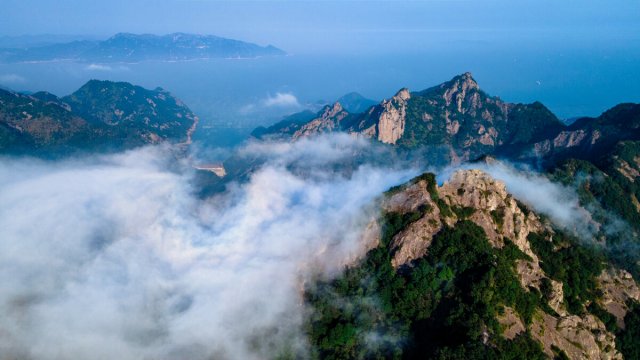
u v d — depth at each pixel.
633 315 177.62
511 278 148.50
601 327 164.12
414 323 146.00
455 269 151.75
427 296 149.00
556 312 155.38
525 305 145.12
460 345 126.44
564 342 145.62
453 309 140.25
